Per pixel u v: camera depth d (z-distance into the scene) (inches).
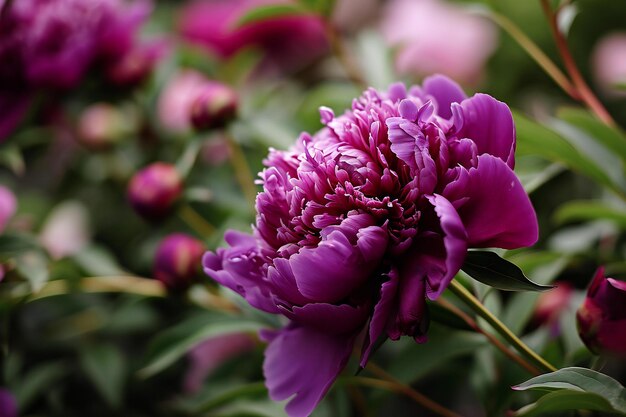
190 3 39.5
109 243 34.5
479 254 20.3
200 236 31.4
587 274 27.6
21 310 30.9
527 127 23.2
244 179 28.9
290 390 20.8
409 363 24.3
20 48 29.4
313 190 20.6
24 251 28.1
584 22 35.0
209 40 35.9
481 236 20.0
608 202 27.8
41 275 27.1
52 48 29.7
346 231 20.1
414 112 20.2
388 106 20.7
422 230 20.2
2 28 29.3
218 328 25.5
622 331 20.8
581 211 25.6
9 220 30.7
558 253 25.2
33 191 36.7
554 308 25.3
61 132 32.2
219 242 27.4
